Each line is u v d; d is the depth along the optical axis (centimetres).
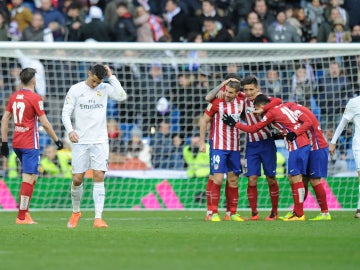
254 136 4684
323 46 5853
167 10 7638
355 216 4844
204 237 3412
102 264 2491
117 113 6812
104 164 4134
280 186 6044
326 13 7612
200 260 2591
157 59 6406
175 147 6525
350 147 6300
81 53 6331
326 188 6019
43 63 6712
